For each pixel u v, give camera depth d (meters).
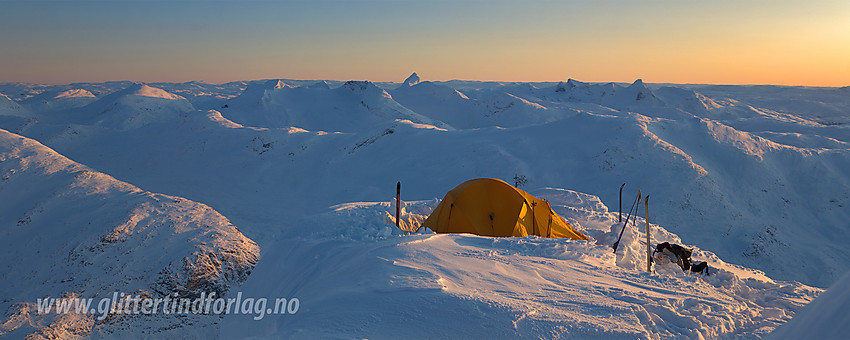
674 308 7.33
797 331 3.42
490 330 6.33
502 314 6.72
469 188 16.55
